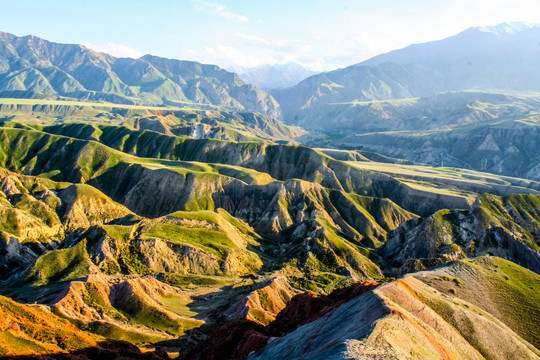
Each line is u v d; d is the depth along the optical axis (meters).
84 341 78.50
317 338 59.56
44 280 120.75
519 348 67.31
